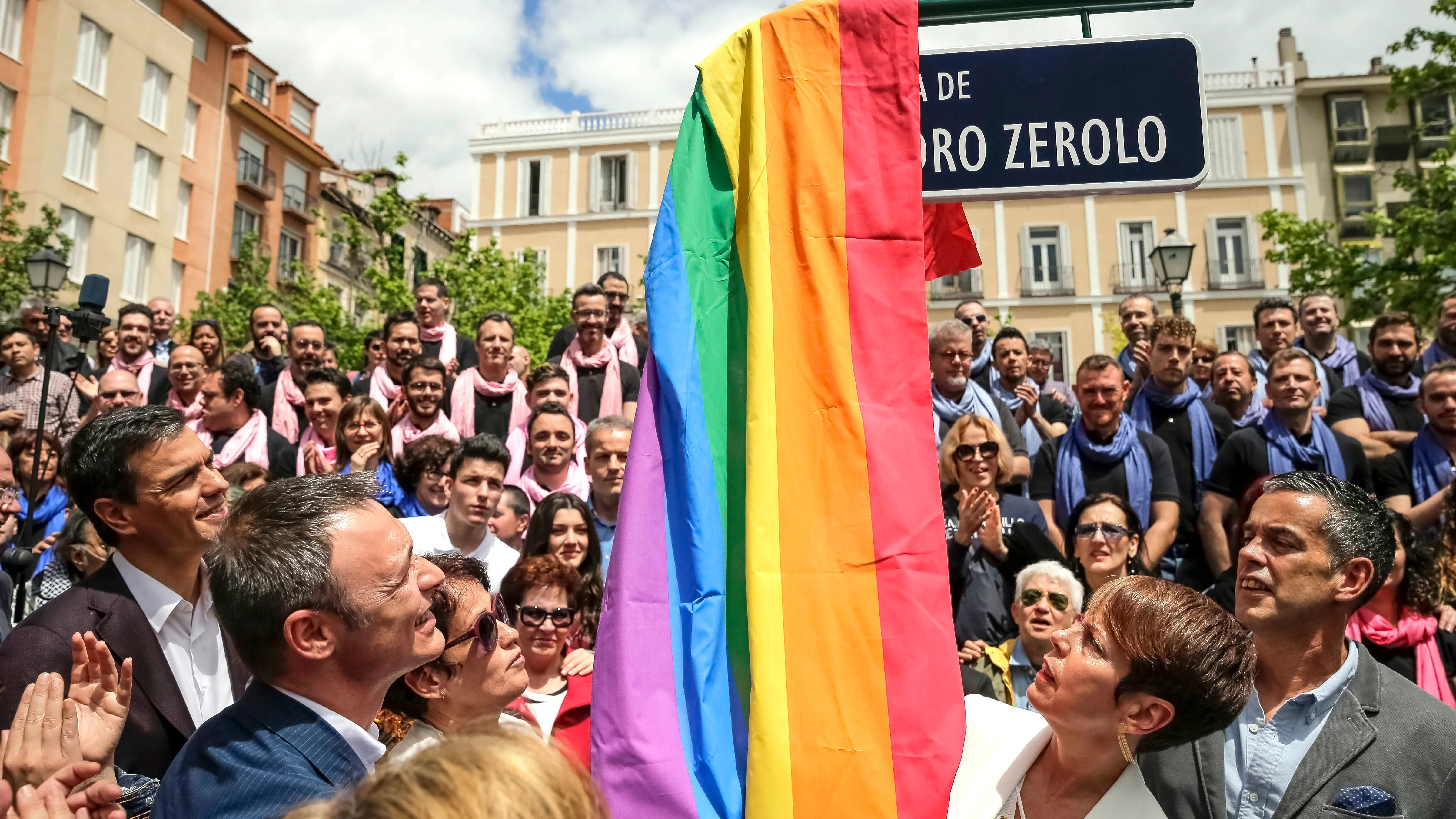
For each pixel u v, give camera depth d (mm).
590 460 5188
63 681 2043
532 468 6141
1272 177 30344
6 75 23188
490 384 7129
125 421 2529
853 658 1955
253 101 30109
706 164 2277
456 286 24672
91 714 1874
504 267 25625
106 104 25047
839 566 2000
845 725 1922
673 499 2096
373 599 1824
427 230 36219
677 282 2172
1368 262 16750
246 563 1806
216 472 2645
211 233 28844
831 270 2133
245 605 1797
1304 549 2271
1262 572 2314
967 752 2160
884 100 2203
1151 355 6059
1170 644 1905
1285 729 2303
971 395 6152
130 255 25828
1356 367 7199
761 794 1894
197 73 28578
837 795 1890
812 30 2240
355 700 1875
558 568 3594
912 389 2094
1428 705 2252
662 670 1981
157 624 2527
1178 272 10453
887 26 2223
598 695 1985
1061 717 2010
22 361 7801
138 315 8352
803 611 1982
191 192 28219
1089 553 4449
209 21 28766
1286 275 29875
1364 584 2262
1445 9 15672
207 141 28844
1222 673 1918
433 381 6434
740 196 2242
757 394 2090
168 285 27125
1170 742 2004
